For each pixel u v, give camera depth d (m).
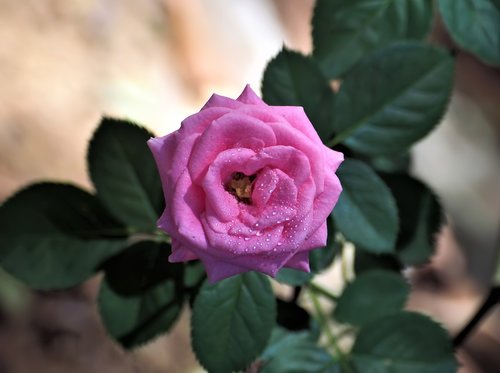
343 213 0.33
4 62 0.84
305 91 0.33
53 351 0.68
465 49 0.35
